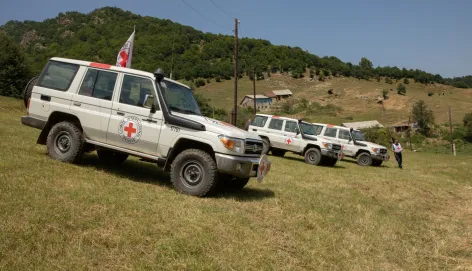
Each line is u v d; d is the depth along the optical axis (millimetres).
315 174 11656
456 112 109625
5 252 3088
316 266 3779
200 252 3629
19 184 5004
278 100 133750
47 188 5039
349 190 9078
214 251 3701
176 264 3268
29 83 7621
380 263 4164
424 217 6969
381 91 145500
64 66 7387
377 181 11594
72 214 4125
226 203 5812
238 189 7246
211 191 6113
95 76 7070
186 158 6145
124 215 4410
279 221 5203
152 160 6535
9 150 7527
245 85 146625
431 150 66250
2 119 16312
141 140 6508
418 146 71875
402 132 85562
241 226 4645
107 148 6805
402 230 5664
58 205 4375
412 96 139000
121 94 6770
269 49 182125
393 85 174375
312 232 4914
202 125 6199
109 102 6785
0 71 46156
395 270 4023
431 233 5750
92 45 92938
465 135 78312
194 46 146750
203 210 5098
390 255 4453
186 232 4102
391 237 5207
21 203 4238
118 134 6668
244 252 3799
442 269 4230
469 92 160875
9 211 3934
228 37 162625
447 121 96688
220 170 6031
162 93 6547
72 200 4676
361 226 5570
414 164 24406
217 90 134750
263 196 6848
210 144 6102
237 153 6152
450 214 7703
